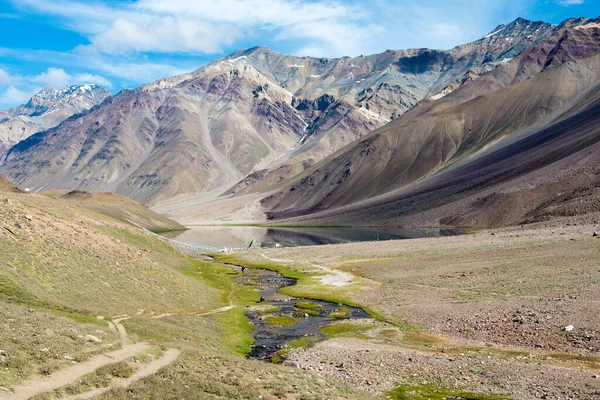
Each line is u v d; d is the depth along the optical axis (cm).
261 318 6438
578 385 3272
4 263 4525
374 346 4791
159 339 4094
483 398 3177
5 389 2195
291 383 3244
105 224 9944
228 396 2766
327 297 7812
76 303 4612
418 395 3266
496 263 8550
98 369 2753
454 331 5144
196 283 7825
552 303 5394
